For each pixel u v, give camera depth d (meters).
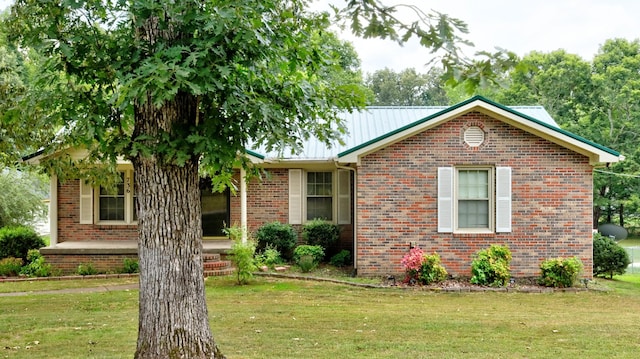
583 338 8.62
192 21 5.20
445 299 12.27
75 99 5.96
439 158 14.70
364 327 9.21
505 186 14.60
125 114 6.18
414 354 7.43
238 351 7.46
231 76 5.75
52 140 11.10
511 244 14.63
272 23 5.73
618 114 36.03
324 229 16.69
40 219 26.48
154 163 5.73
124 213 17.78
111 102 4.87
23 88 11.09
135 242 17.34
